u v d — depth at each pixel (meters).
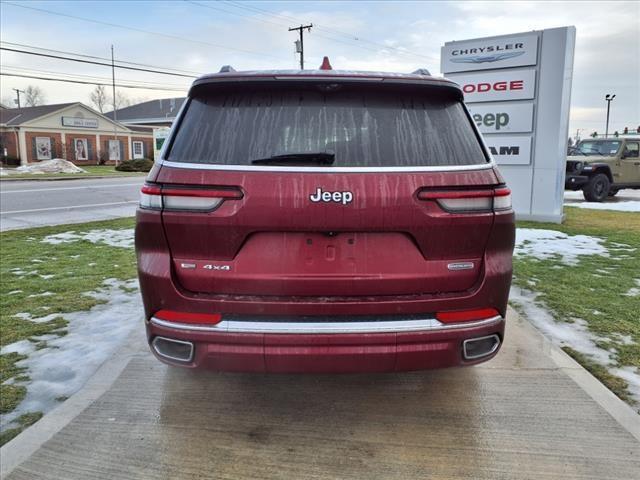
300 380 3.43
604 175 14.73
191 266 2.45
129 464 2.54
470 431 2.82
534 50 9.57
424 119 2.62
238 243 2.41
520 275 6.02
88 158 50.28
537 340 4.05
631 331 4.27
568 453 2.62
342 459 2.58
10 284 5.74
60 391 3.30
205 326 2.43
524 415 2.98
